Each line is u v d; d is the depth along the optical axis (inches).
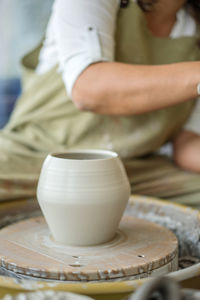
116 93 40.7
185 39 50.6
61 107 50.5
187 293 19.6
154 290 17.2
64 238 30.6
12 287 23.6
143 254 29.7
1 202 44.3
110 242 31.4
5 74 113.3
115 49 48.3
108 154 32.9
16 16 111.0
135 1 48.3
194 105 56.0
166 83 38.6
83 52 41.9
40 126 51.9
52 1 110.0
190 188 51.6
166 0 49.0
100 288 24.1
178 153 55.4
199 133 56.5
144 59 48.8
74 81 42.5
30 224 35.6
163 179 51.8
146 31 49.4
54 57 51.0
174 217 40.7
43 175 30.5
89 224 29.5
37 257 28.9
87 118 49.8
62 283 24.1
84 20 42.6
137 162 51.6
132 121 50.5
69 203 28.6
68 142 51.4
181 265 35.4
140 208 43.3
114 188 29.5
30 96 52.4
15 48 112.8
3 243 31.4
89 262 28.2
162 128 51.3
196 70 38.0
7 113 114.1
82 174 29.1
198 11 52.2
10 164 46.8
